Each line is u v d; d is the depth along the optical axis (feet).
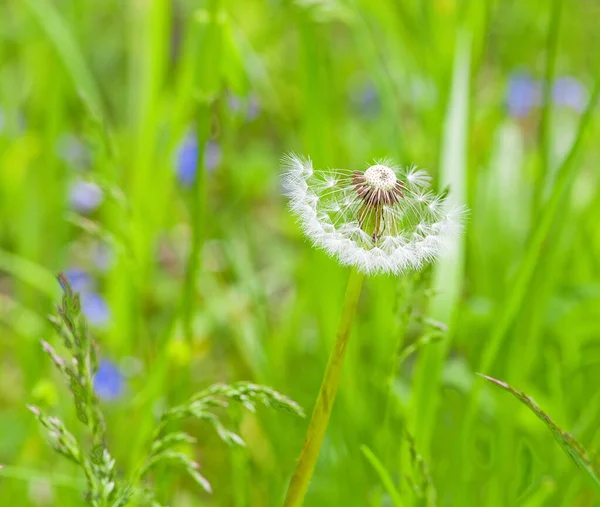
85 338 1.74
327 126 2.51
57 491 2.20
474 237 2.61
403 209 1.68
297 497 1.73
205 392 1.76
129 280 2.58
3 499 2.22
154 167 2.68
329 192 1.69
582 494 2.11
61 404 2.33
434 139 2.62
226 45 2.21
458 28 2.26
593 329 2.37
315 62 2.31
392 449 2.23
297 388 2.57
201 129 2.15
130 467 2.13
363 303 2.83
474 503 2.14
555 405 2.23
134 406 2.29
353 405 2.25
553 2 2.28
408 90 2.84
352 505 2.17
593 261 2.62
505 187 2.77
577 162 2.10
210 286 2.79
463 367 2.32
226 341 2.70
